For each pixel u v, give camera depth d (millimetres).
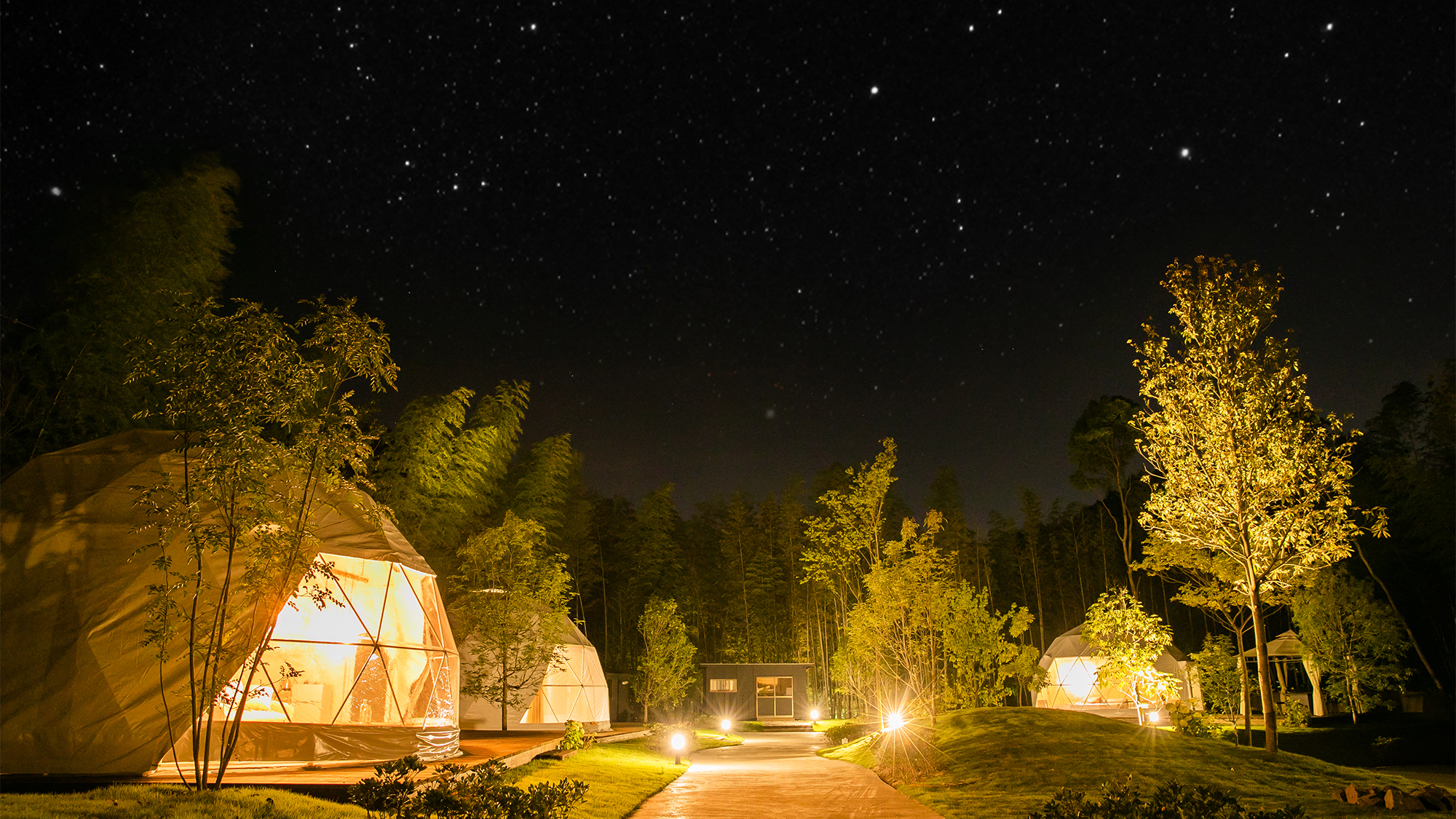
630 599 53344
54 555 12891
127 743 11719
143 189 19234
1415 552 35844
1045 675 30672
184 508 10484
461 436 30438
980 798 15172
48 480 14047
